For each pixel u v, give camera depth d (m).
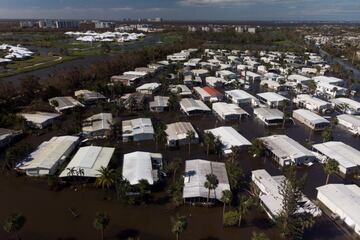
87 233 63.66
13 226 56.69
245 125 126.25
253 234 58.50
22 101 145.00
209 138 98.69
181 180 77.62
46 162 85.50
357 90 183.00
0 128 109.12
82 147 95.38
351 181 85.06
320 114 140.50
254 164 93.19
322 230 65.81
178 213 70.25
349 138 114.69
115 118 126.50
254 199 69.38
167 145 104.44
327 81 188.38
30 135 111.44
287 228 60.78
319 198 75.38
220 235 63.53
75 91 165.75
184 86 173.88
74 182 81.69
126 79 187.88
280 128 123.06
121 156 96.50
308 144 107.56
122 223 66.62
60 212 70.19
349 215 66.25
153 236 62.91
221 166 85.44
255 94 174.75
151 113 138.25
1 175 85.06
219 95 159.38
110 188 79.56
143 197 75.12
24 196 76.06
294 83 188.50
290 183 63.22
